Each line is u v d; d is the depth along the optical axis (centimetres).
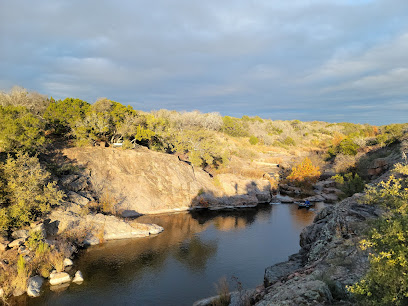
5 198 2380
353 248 1313
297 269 1517
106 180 3931
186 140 5409
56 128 4378
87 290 1959
